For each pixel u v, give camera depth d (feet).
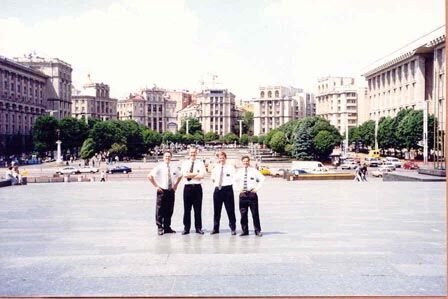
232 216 47.70
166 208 48.42
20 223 56.49
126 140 379.96
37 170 250.78
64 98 496.64
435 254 38.68
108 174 225.76
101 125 359.05
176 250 40.47
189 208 47.83
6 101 387.96
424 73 382.22
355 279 31.60
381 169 223.10
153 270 34.01
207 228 52.49
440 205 73.26
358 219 58.49
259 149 537.65
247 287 29.99
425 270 33.73
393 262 36.04
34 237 47.09
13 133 404.36
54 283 31.17
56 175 203.51
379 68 472.85
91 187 117.50
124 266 35.22
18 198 87.81
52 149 342.64
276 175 214.07
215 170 47.91
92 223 56.08
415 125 280.31
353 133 472.85
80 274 33.19
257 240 44.80
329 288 29.73
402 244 42.78
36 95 456.86
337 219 58.54
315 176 161.58
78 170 237.04
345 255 38.40
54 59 476.13
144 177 202.08
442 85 183.21
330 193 96.07
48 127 338.34
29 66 472.85
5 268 35.01
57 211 67.56
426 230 50.26
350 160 331.16
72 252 40.01
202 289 29.63
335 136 334.03
